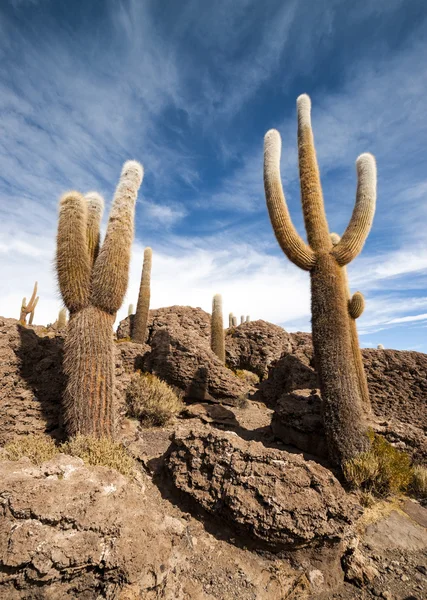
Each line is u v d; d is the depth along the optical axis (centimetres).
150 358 1184
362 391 893
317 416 706
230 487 379
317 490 367
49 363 639
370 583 324
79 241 599
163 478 484
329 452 611
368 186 752
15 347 619
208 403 1087
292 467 385
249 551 346
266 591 298
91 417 524
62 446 483
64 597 227
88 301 584
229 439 429
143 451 596
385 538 409
